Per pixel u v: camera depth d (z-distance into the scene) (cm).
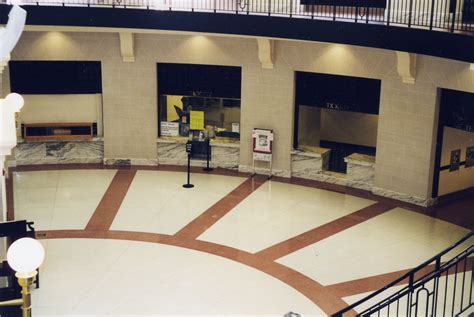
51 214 1430
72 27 1514
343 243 1307
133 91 1769
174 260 1221
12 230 1023
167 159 1817
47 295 1076
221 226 1384
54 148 1802
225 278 1155
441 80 1427
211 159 1794
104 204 1499
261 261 1223
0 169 679
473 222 1426
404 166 1533
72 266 1185
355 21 1301
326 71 1600
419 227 1395
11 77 1744
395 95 1514
